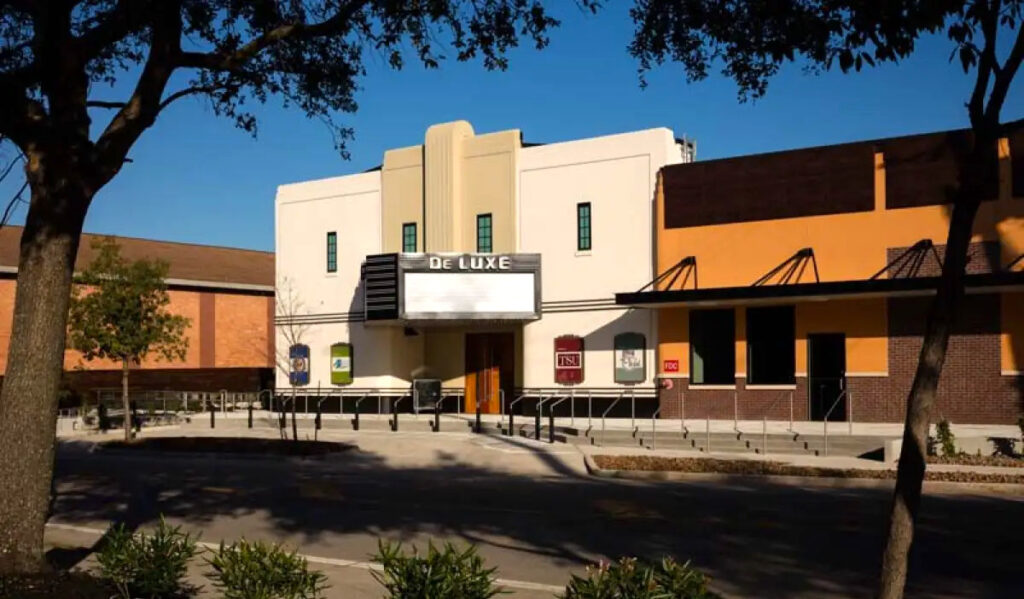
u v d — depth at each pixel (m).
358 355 35.09
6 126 8.63
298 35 10.43
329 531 13.22
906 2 6.98
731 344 27.81
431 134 33.62
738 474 18.98
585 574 10.09
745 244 27.45
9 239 41.22
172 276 44.41
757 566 10.44
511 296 30.59
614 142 30.05
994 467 18.88
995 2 6.00
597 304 30.12
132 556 7.50
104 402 36.38
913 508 5.62
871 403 25.34
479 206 32.66
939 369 5.70
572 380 30.39
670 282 28.34
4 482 8.36
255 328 48.19
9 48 10.98
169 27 9.38
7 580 7.70
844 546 11.51
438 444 24.70
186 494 17.64
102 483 19.56
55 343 8.62
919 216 25.05
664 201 28.70
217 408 41.03
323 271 36.34
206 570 9.96
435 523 13.73
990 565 10.41
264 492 17.80
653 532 12.66
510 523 13.61
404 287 30.53
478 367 34.09
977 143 5.93
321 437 27.30
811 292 24.61
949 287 5.72
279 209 37.69
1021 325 23.56
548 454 22.61
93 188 8.91
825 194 26.38
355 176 35.81
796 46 8.45
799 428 24.38
